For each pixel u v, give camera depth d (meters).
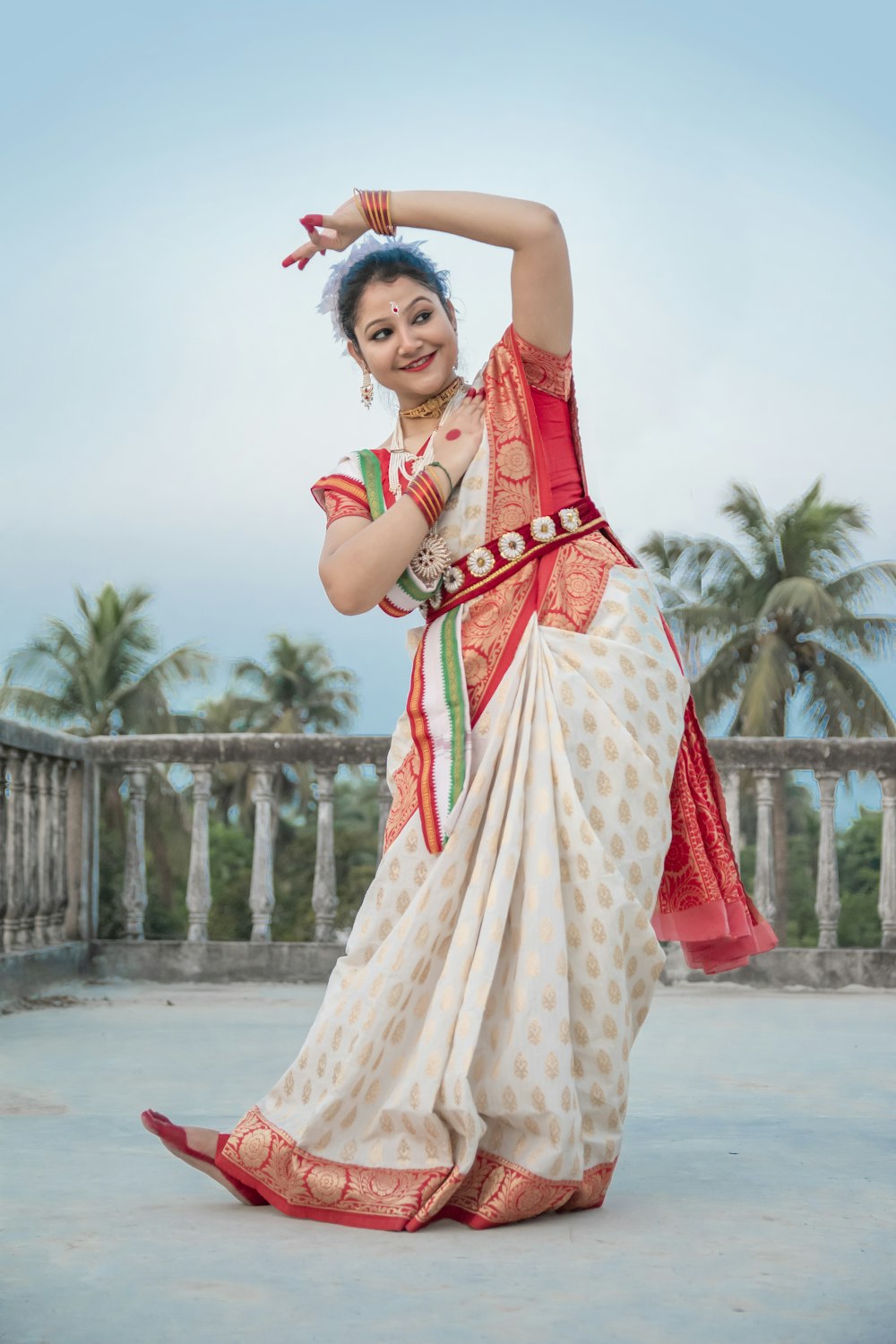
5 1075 3.59
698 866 2.40
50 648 49.53
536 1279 1.78
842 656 41.25
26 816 6.34
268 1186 2.15
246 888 47.84
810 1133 2.82
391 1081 2.15
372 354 2.52
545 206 2.43
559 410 2.50
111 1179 2.40
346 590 2.33
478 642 2.33
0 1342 1.52
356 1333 1.56
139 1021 5.09
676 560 41.97
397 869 2.26
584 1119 2.16
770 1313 1.63
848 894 48.69
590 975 2.16
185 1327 1.58
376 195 2.48
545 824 2.18
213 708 59.72
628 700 2.29
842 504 42.53
